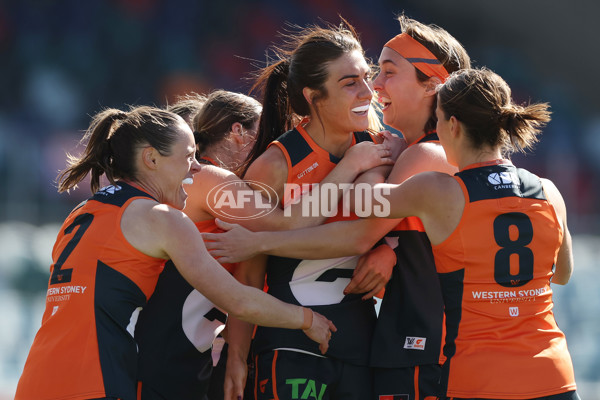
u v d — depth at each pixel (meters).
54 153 42.38
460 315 9.38
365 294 11.06
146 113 10.08
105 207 9.70
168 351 10.47
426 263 10.98
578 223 31.52
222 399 12.20
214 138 11.95
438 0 58.62
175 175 10.05
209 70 51.59
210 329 10.88
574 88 57.84
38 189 38.88
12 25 49.34
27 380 9.28
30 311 22.86
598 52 59.09
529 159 48.19
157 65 50.84
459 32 59.03
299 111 11.16
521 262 9.36
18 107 46.38
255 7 54.12
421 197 9.73
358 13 55.50
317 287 10.91
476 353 9.13
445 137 10.01
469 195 9.42
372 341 10.92
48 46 49.38
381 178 10.87
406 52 11.16
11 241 23.97
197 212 11.08
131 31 51.28
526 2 59.59
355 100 10.65
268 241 10.62
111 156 10.20
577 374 22.33
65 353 9.13
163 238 9.51
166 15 52.56
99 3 51.41
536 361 9.11
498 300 9.29
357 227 10.58
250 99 12.23
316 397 10.47
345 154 10.95
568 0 59.34
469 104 9.66
